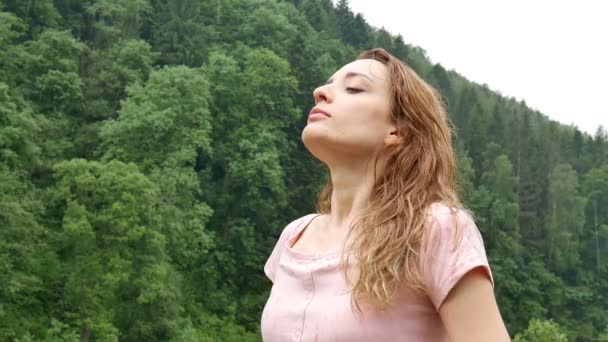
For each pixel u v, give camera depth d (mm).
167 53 78812
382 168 2225
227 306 52094
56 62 61094
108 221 37812
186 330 41469
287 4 101188
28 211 39344
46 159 51000
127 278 37219
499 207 72750
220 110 65625
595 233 84375
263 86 67500
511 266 69250
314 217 2516
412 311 1960
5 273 36156
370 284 1919
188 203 51812
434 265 1949
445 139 2297
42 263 39781
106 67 66688
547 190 82625
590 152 101938
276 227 59625
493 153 85438
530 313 66438
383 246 1990
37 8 71125
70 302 37219
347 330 1914
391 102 2260
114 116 62562
